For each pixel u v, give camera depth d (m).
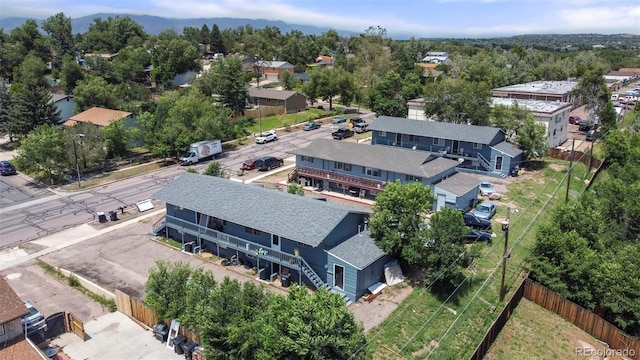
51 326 28.23
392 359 26.48
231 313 24.17
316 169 55.41
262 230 34.22
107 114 79.25
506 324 30.95
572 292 32.62
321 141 58.16
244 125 87.38
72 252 40.03
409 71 128.75
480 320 30.70
